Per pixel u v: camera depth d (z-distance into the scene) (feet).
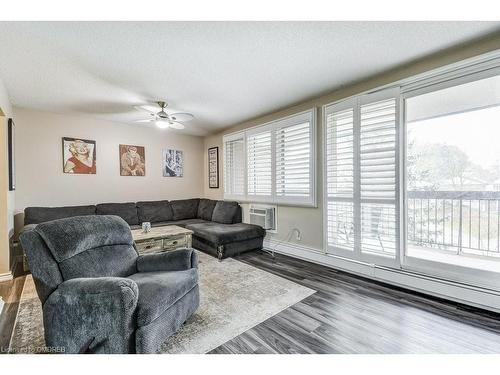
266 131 13.93
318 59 7.80
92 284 4.64
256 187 14.80
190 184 19.33
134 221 14.64
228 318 6.54
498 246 9.39
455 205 10.49
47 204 13.17
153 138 17.22
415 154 11.21
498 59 6.57
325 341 5.55
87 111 13.19
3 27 5.97
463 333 5.85
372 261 9.27
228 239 12.16
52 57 7.51
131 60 7.75
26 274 10.03
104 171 15.02
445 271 7.68
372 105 9.21
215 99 11.55
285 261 11.74
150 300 4.89
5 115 9.74
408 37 6.62
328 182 10.77
